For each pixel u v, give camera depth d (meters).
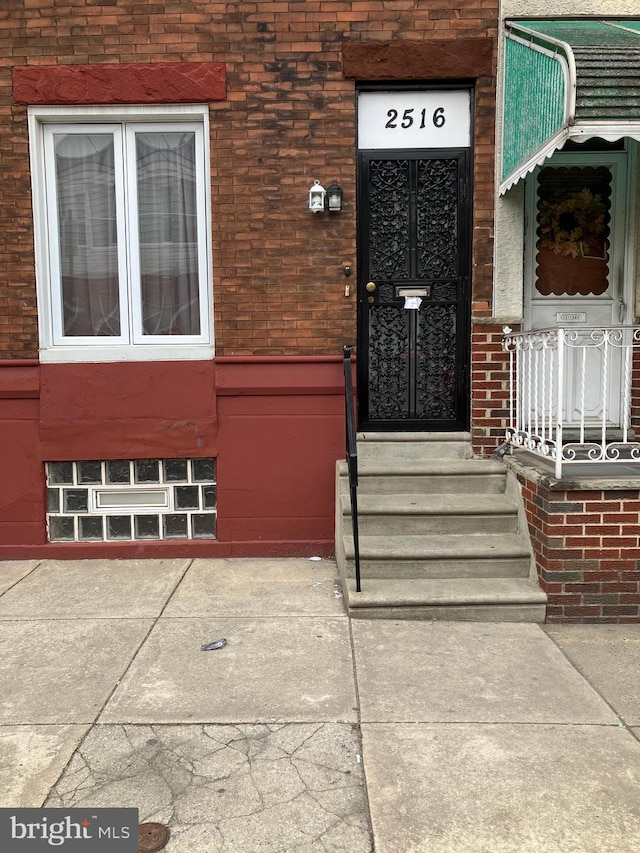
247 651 3.68
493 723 3.00
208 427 5.16
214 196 5.06
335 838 2.32
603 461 4.11
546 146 3.95
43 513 5.23
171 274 5.34
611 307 5.33
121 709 3.11
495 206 5.06
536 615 4.08
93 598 4.45
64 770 2.68
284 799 2.51
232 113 5.01
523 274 5.25
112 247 5.33
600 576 4.05
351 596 4.09
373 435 5.23
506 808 2.46
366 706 3.13
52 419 5.15
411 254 5.22
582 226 5.29
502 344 5.15
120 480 5.28
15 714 3.08
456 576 4.38
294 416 5.19
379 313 5.27
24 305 5.11
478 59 4.99
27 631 3.94
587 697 3.22
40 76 4.96
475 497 4.85
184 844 2.29
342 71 4.99
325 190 5.03
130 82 4.97
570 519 4.04
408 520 4.63
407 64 4.99
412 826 2.37
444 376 5.31
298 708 3.11
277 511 5.23
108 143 5.23
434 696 3.22
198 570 4.96
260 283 5.12
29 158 5.05
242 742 2.86
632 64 3.66
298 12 4.96
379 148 5.15
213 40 4.96
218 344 5.14
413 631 3.93
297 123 5.02
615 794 2.53
